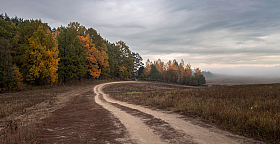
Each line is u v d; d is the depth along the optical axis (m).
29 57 32.94
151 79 92.62
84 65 50.66
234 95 14.57
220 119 6.89
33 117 9.42
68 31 45.31
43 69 32.47
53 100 17.98
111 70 69.88
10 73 28.05
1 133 5.82
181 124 6.79
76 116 9.27
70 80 47.41
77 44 45.28
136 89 43.81
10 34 31.11
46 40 34.31
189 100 12.66
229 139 4.88
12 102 15.64
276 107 8.59
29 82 35.44
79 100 18.69
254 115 6.68
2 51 27.27
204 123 6.84
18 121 8.34
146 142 4.76
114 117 8.71
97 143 4.72
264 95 13.77
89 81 53.28
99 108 12.31
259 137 4.91
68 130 6.24
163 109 10.86
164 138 5.09
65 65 43.69
